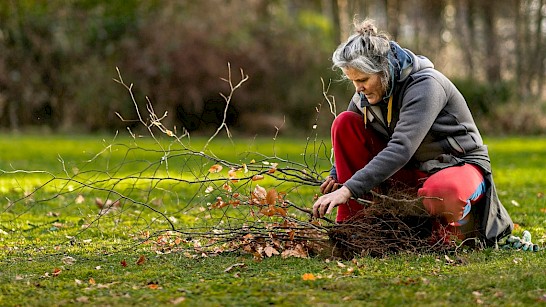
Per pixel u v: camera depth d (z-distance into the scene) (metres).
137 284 3.78
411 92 4.21
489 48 30.77
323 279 3.73
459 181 4.20
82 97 21.34
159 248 4.73
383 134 4.43
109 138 19.06
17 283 3.80
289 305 3.28
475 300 3.33
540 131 23.64
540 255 4.40
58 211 6.69
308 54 22.02
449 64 29.44
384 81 4.18
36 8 21.84
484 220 4.40
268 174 4.54
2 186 8.65
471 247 4.52
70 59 21.61
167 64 21.33
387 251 4.38
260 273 3.98
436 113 4.21
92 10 22.02
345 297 3.39
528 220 6.01
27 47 21.62
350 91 21.59
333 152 4.73
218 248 4.64
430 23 30.72
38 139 18.39
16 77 21.56
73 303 3.40
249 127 21.64
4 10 21.59
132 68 21.33
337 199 4.09
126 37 21.62
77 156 13.66
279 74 21.86
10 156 13.61
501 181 9.44
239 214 6.11
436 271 3.91
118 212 6.39
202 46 21.52
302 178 4.64
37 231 5.68
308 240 4.45
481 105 23.95
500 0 30.66
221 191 5.39
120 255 4.59
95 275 4.01
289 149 15.75
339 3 31.14
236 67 21.66
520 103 24.38
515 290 3.47
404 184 4.40
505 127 23.80
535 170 11.13
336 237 4.40
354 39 4.21
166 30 21.58
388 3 30.83
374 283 3.63
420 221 4.47
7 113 21.59
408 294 3.42
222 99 21.61
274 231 4.48
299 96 21.73
